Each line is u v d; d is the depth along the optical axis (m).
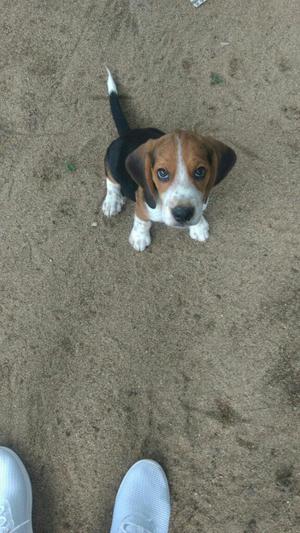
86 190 0.99
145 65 1.03
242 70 1.00
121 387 0.91
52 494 0.89
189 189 0.70
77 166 1.00
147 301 0.93
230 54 1.01
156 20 1.04
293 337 0.89
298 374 0.88
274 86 0.99
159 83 1.01
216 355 0.90
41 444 0.91
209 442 0.88
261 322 0.91
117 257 0.95
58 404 0.91
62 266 0.96
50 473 0.90
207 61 1.01
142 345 0.92
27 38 1.06
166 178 0.71
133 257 0.95
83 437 0.90
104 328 0.93
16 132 1.03
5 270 0.97
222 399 0.89
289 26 1.00
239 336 0.91
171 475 0.87
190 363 0.91
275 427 0.87
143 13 1.05
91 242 0.97
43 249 0.97
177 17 1.04
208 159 0.72
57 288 0.96
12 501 0.87
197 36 1.02
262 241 0.93
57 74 1.04
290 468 0.85
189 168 0.69
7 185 1.01
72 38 1.06
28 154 1.01
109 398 0.91
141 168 0.75
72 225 0.98
